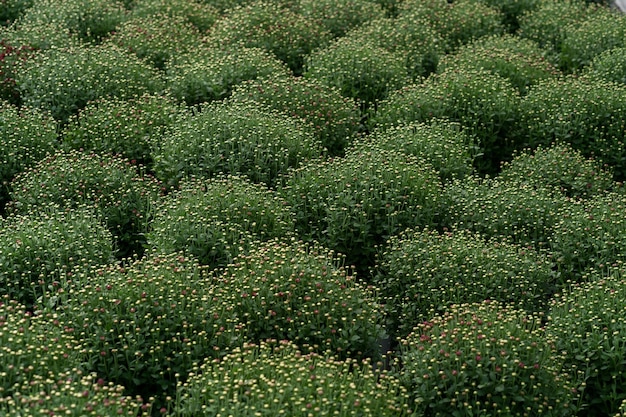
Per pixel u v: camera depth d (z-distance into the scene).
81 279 7.85
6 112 11.07
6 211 9.92
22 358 6.56
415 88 12.27
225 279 7.96
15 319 7.10
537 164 10.71
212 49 13.36
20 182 10.05
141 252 9.65
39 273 8.24
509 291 8.27
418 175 9.75
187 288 7.61
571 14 16.00
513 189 9.74
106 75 12.33
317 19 15.27
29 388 6.24
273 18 14.61
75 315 7.32
